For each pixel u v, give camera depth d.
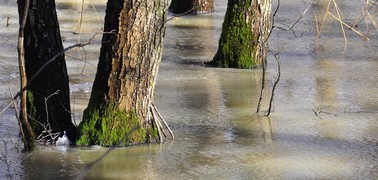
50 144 10.04
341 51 16.70
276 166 9.38
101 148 9.88
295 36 18.39
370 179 8.97
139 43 9.81
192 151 9.90
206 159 9.61
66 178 8.92
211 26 20.41
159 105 12.09
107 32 9.51
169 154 9.77
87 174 9.05
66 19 20.91
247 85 13.52
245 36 14.91
